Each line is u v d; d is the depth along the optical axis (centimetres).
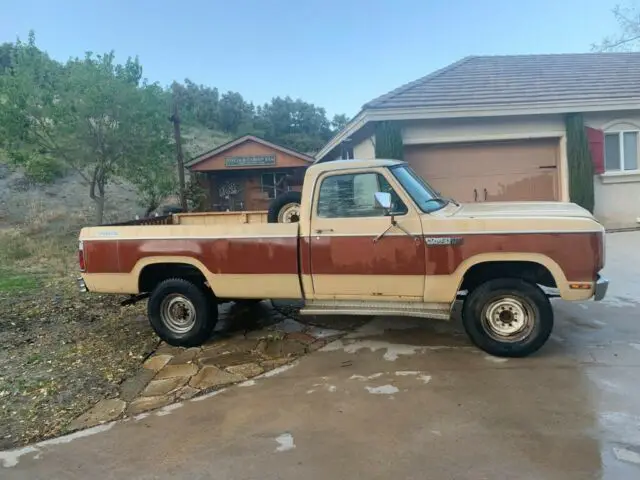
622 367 418
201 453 324
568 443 309
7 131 1355
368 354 484
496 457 298
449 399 378
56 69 1430
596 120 1119
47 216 1722
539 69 1243
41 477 306
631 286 672
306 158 2016
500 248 432
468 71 1228
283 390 413
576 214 443
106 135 1406
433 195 506
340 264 469
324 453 315
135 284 527
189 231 509
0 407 408
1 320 663
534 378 406
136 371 475
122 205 1955
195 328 526
